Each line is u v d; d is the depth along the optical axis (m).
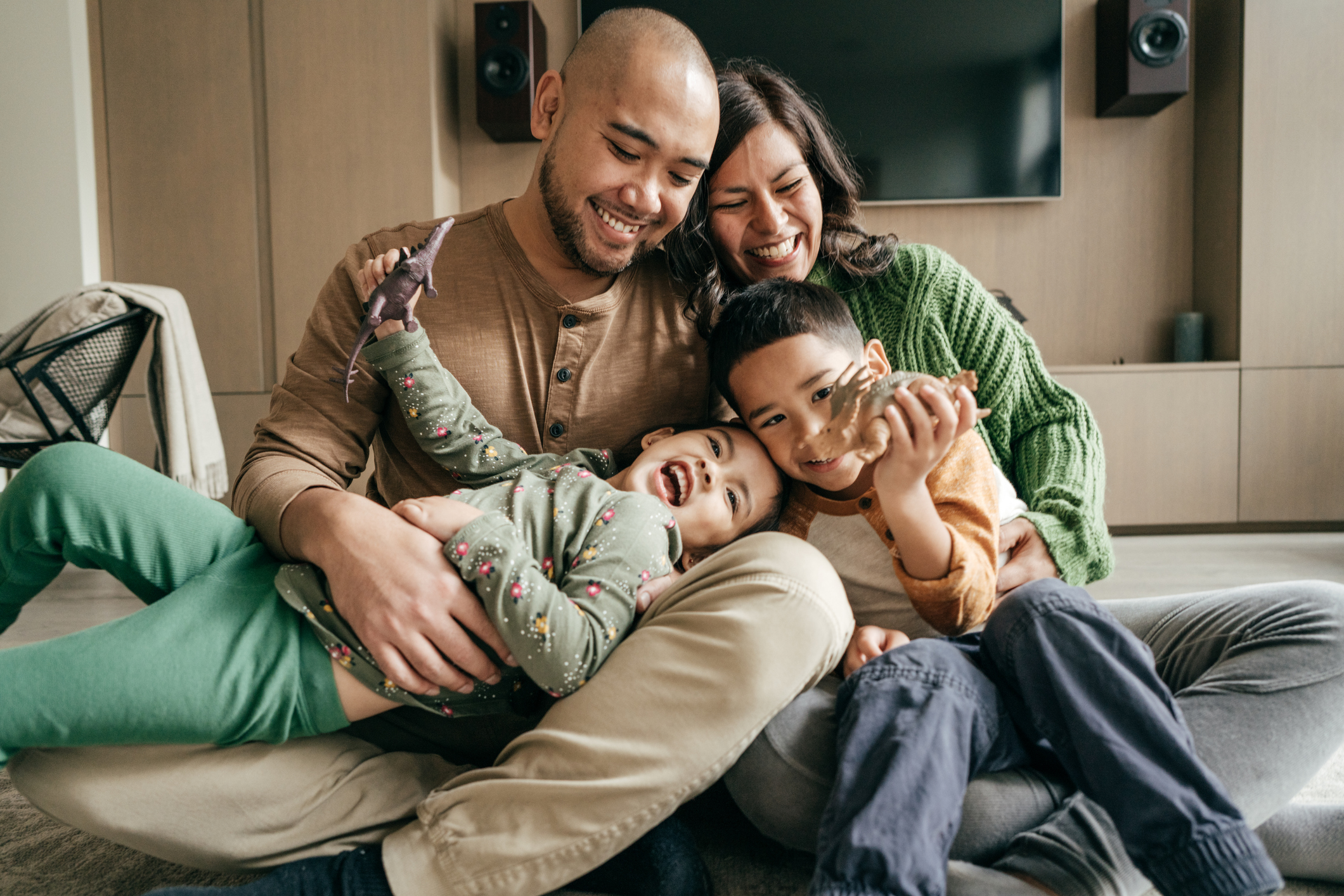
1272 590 0.80
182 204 3.18
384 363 0.94
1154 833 0.60
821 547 0.94
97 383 2.33
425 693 0.74
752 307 0.94
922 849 0.60
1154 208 3.33
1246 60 3.02
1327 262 3.03
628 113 0.89
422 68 3.10
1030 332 3.39
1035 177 3.30
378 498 1.11
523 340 1.04
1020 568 0.96
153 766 0.70
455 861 0.68
